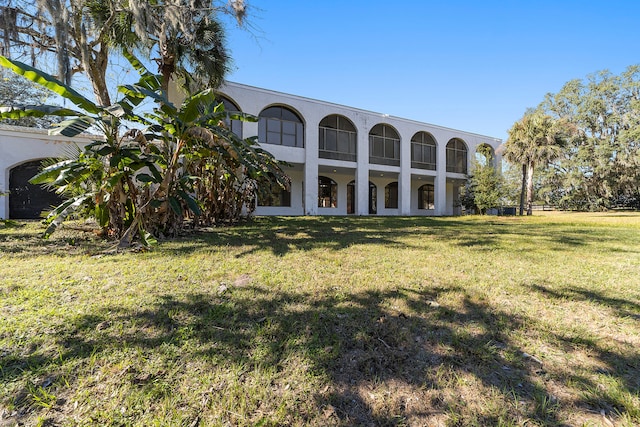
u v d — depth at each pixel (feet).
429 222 38.63
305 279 10.32
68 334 6.20
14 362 5.24
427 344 6.27
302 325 6.88
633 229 29.73
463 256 14.71
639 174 88.48
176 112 16.65
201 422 4.14
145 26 26.12
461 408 4.52
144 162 16.65
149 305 7.73
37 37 28.58
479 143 80.53
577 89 97.81
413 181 82.28
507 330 6.84
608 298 8.86
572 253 15.88
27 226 23.30
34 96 50.52
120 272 10.75
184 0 29.09
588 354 5.93
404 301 8.47
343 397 4.72
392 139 70.08
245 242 17.88
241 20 32.19
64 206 16.63
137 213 16.61
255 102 53.36
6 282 9.38
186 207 20.18
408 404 4.61
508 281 10.47
